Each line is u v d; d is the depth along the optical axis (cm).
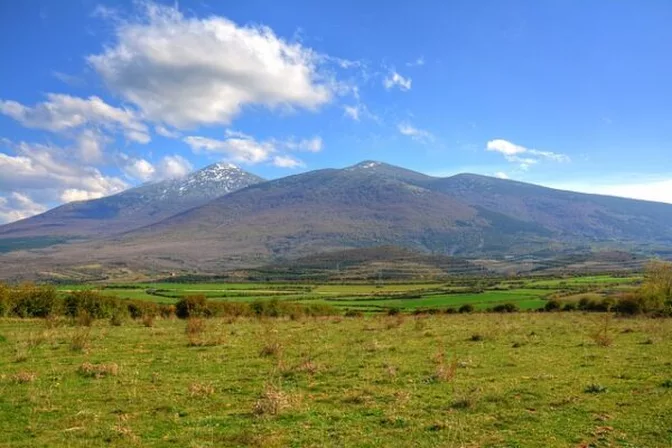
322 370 2122
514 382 1900
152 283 18888
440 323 4488
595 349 2706
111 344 2817
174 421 1426
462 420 1434
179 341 2983
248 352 2592
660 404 1583
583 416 1477
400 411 1529
